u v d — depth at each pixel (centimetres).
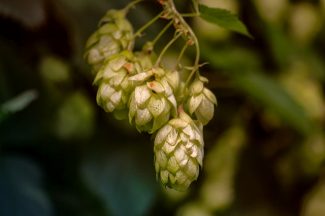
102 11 83
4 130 87
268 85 90
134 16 83
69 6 82
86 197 89
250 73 90
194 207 93
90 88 87
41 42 83
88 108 88
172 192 91
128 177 87
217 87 93
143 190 87
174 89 55
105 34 61
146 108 54
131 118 54
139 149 89
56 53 84
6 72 85
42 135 87
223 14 59
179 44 84
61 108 87
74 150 88
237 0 91
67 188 89
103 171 87
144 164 88
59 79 86
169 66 83
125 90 56
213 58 86
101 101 56
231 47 90
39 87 86
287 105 90
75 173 89
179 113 55
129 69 56
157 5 85
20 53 84
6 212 83
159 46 83
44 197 85
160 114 54
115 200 86
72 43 83
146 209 87
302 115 90
